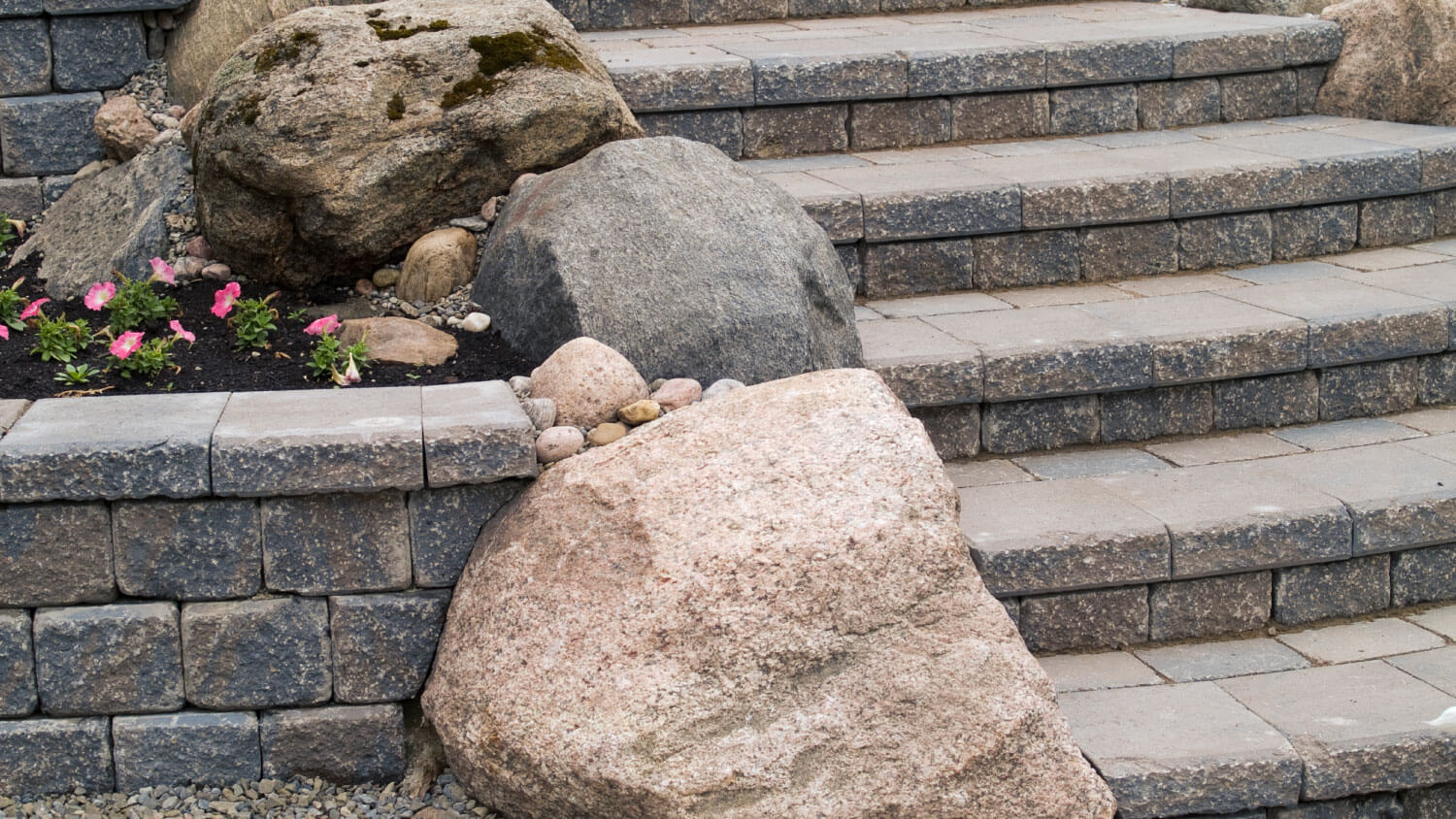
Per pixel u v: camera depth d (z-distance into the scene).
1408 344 4.35
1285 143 5.40
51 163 4.83
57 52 4.80
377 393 3.44
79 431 3.10
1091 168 5.05
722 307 3.68
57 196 4.82
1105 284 4.89
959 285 4.84
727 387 3.55
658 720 2.82
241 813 3.16
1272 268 5.02
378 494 3.18
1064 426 4.20
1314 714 3.17
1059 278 4.91
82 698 3.17
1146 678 3.41
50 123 4.80
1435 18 5.65
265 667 3.21
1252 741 3.06
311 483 3.09
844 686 2.89
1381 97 5.83
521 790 2.96
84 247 4.46
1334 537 3.63
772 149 5.48
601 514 3.05
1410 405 4.45
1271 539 3.60
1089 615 3.58
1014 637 2.99
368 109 4.05
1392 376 4.41
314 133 3.97
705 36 6.28
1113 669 3.47
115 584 3.14
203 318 4.02
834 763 2.85
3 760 3.17
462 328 3.99
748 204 3.95
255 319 3.86
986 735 2.85
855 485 3.03
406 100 4.11
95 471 3.02
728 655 2.86
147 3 4.86
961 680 2.90
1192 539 3.55
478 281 4.12
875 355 4.07
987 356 4.06
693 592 2.88
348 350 3.65
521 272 3.88
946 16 6.80
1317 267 5.00
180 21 4.96
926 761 2.85
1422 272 4.86
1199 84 5.85
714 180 4.02
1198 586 3.62
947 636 2.95
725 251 3.79
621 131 4.45
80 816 3.12
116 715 3.21
